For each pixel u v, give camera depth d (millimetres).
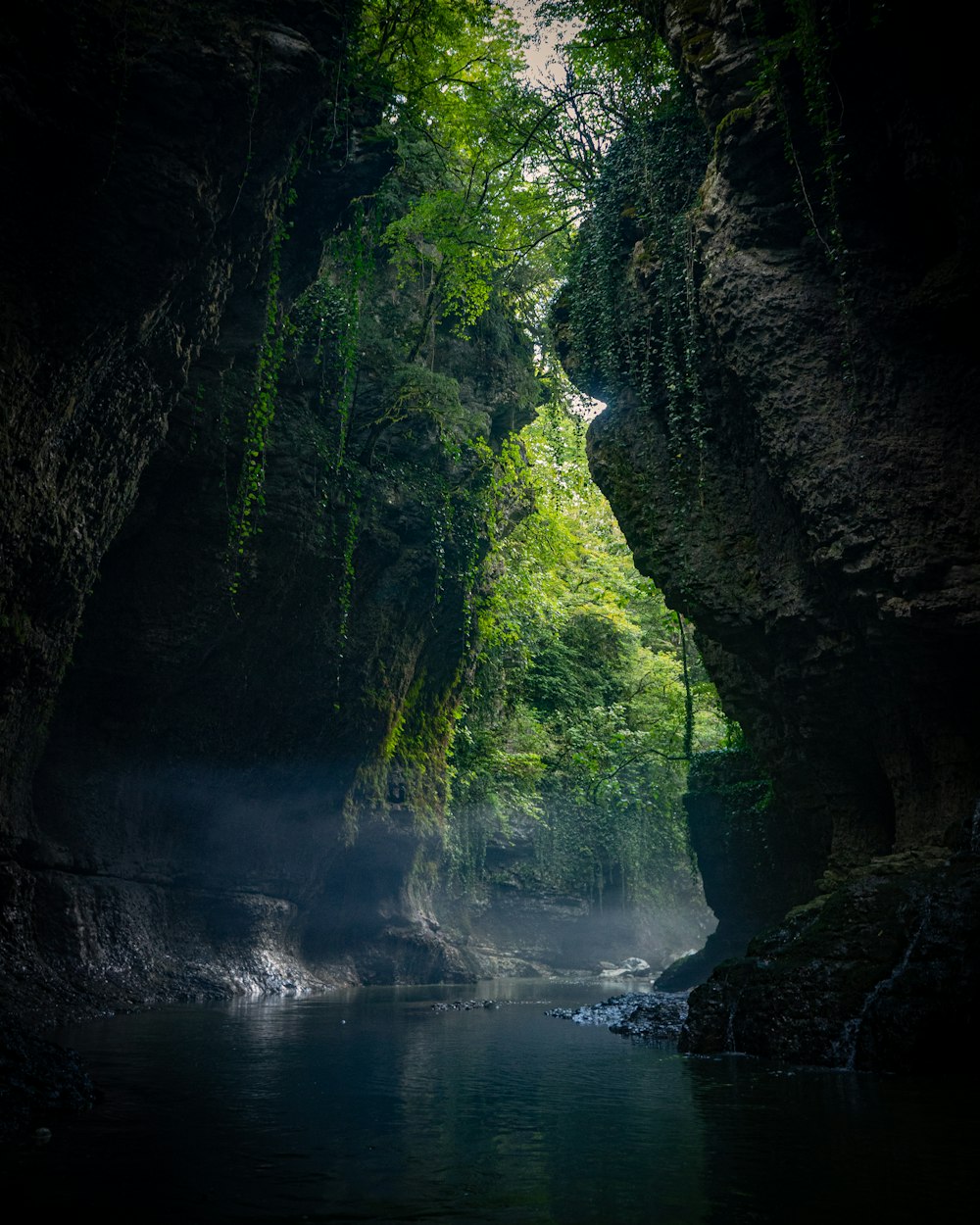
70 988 12961
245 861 18266
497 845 29375
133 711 15555
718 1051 9078
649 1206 4066
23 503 11008
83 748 15039
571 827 30328
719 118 13055
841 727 13047
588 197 16641
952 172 10508
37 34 9891
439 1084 7266
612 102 16062
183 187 11039
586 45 16047
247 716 17484
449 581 21516
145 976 14891
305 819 19375
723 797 17578
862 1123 5777
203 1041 9750
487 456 21656
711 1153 5027
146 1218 3877
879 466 11438
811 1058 8375
